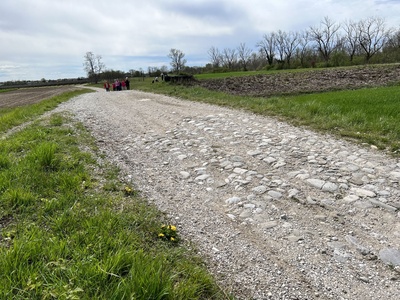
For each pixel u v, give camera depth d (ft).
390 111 32.27
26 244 9.21
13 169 16.14
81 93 101.45
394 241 10.97
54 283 7.77
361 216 12.66
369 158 18.95
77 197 13.74
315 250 10.73
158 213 13.42
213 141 25.03
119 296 7.41
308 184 15.85
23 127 31.53
